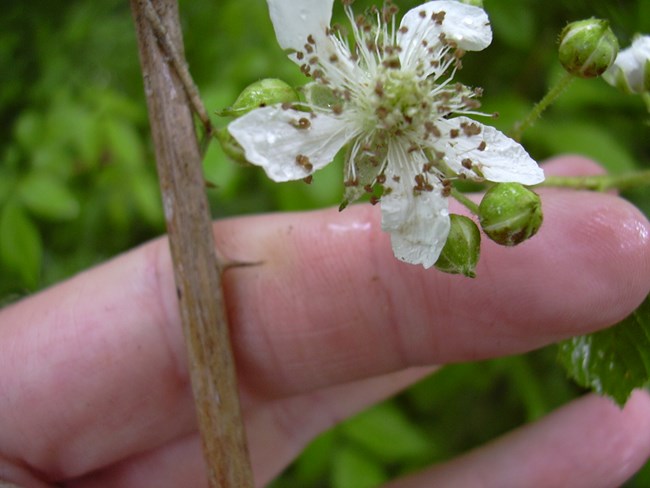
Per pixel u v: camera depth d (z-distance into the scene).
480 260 0.06
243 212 0.09
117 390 0.07
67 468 0.07
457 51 0.05
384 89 0.05
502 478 0.07
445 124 0.05
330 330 0.06
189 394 0.07
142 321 0.06
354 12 0.08
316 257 0.06
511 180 0.05
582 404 0.07
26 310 0.07
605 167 0.08
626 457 0.07
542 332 0.06
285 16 0.05
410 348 0.06
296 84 0.08
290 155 0.05
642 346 0.06
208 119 0.05
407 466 0.09
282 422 0.08
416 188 0.05
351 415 0.08
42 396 0.06
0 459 0.07
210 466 0.05
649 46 0.06
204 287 0.05
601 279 0.06
